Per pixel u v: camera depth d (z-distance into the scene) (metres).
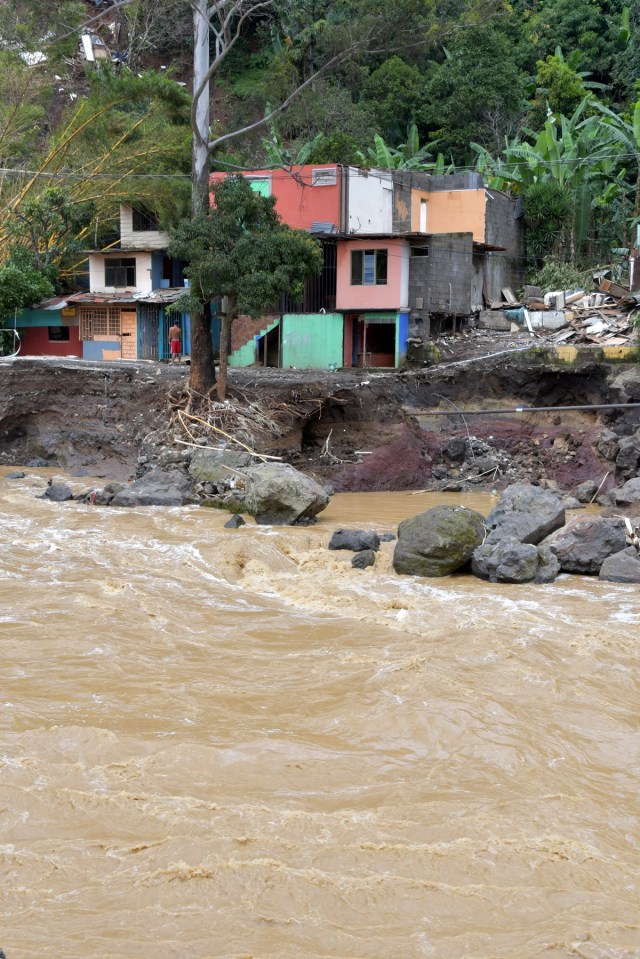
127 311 37.44
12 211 38.88
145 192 38.12
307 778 8.85
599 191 41.62
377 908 6.77
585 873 7.27
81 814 8.07
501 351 32.06
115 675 11.53
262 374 31.02
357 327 34.75
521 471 29.05
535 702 10.80
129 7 53.88
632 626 13.86
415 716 10.13
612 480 27.33
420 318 33.66
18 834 7.75
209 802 8.30
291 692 11.08
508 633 13.24
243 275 26.78
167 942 6.30
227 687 11.20
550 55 52.56
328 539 19.45
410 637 13.31
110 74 40.16
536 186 40.50
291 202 35.34
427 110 48.00
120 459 27.75
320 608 14.95
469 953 6.24
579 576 17.22
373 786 8.72
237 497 22.31
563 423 30.53
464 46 47.66
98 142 41.47
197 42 28.05
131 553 17.92
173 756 9.12
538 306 36.72
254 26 60.25
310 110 44.38
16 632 13.08
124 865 7.28
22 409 29.56
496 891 7.00
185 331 36.66
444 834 7.79
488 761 9.29
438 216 38.75
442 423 30.92
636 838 7.92
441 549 16.97
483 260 38.22
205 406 27.84
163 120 42.59
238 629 13.67
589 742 9.82
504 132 47.53
